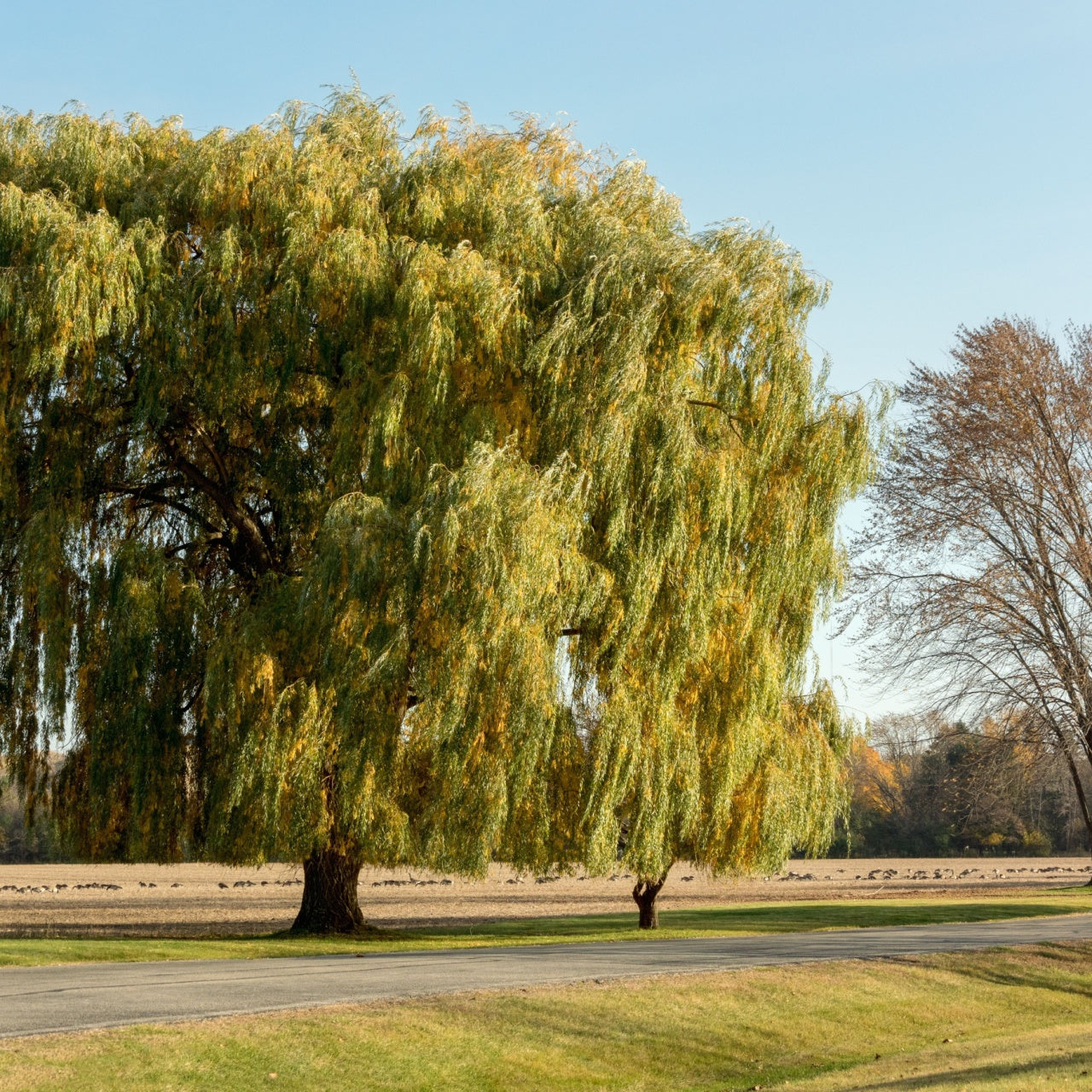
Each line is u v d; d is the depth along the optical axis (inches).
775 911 1353.3
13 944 773.9
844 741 972.6
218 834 774.5
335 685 737.6
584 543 796.6
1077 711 1487.5
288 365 810.8
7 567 824.3
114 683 784.9
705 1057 533.0
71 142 850.8
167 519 936.9
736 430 864.3
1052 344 1624.0
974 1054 551.2
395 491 784.3
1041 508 1558.8
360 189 858.1
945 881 2356.1
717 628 846.5
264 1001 521.3
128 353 824.9
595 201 916.6
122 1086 398.0
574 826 807.1
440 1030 503.2
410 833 770.2
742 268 887.1
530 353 794.8
